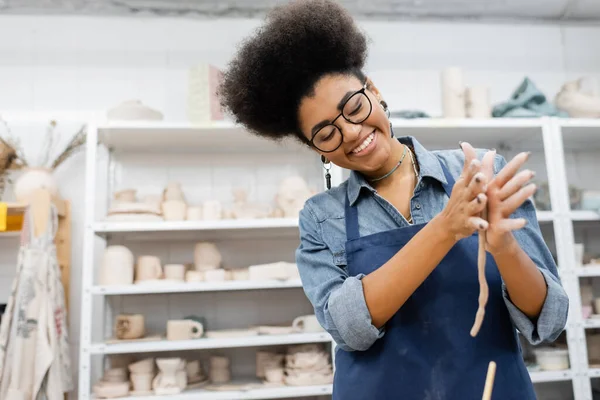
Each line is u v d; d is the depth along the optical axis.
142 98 2.59
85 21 2.62
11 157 2.29
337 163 0.87
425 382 0.80
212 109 2.23
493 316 0.81
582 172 2.75
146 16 2.66
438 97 2.76
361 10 2.75
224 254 2.49
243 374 2.40
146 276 2.11
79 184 2.47
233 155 2.59
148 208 2.13
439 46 2.80
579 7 2.78
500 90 2.79
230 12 2.71
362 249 0.88
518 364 0.82
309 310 2.49
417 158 0.92
